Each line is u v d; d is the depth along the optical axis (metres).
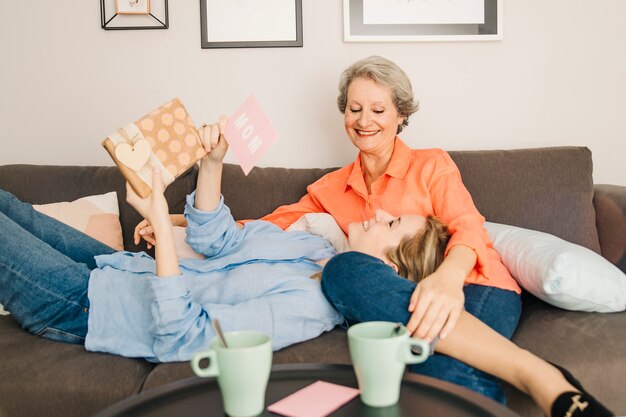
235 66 2.42
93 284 1.46
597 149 2.51
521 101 2.48
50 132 2.44
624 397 1.35
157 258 1.25
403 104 1.91
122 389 1.26
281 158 2.46
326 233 1.86
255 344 0.90
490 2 2.44
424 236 1.53
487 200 2.05
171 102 1.40
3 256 1.46
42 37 2.41
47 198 2.07
